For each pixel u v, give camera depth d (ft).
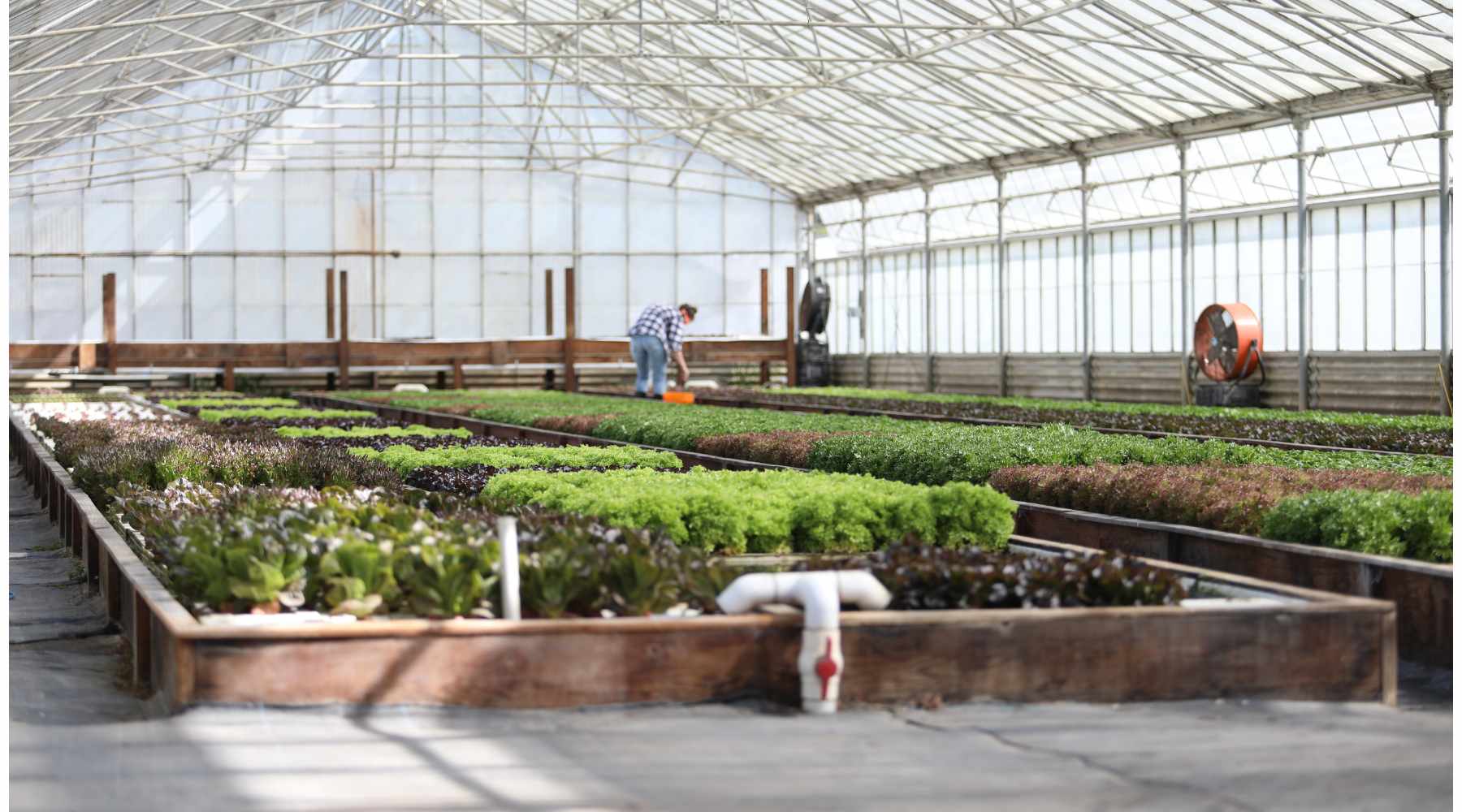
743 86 88.89
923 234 120.78
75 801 14.85
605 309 132.77
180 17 70.90
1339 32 66.49
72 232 124.88
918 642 19.02
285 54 122.83
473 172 130.41
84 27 67.87
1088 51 79.41
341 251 129.18
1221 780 15.49
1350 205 80.59
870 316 130.11
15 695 20.17
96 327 125.70
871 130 108.06
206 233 127.44
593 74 119.14
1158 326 96.58
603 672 18.71
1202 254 92.02
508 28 118.32
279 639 18.22
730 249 134.00
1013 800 14.75
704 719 18.25
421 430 63.87
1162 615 19.45
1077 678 19.25
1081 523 31.01
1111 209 98.48
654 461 43.83
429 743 16.93
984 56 85.20
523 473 35.81
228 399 98.12
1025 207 106.52
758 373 131.03
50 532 42.88
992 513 28.02
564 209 132.05
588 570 20.68
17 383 116.67
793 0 85.35
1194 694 19.51
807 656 18.60
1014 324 110.83
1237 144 84.94
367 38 123.75
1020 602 20.62
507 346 117.29
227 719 17.85
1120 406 79.71
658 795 14.92
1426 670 22.72
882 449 40.16
